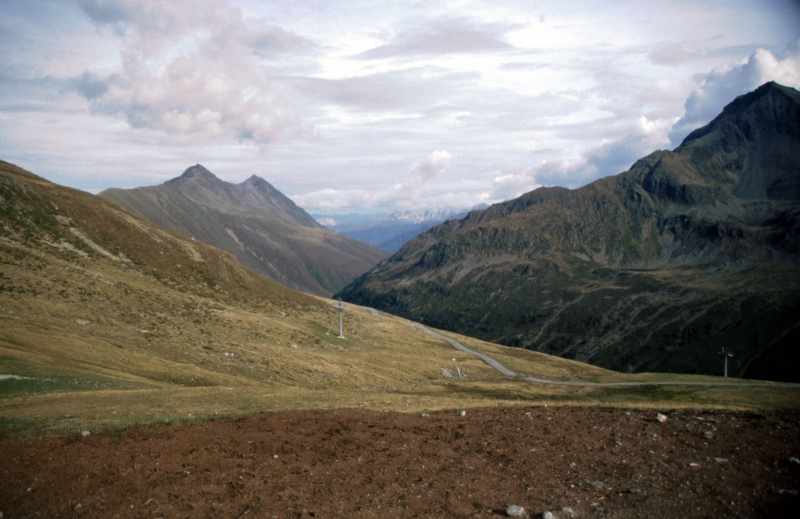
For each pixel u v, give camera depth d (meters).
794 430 22.86
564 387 98.69
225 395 41.41
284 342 101.12
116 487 19.05
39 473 20.06
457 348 166.62
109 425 27.77
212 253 147.25
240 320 104.44
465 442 25.09
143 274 113.00
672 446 22.11
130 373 52.22
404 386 93.75
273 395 42.56
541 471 20.39
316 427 28.70
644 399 76.75
